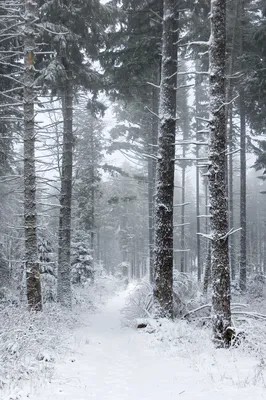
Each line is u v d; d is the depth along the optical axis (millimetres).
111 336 11789
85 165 28750
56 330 9547
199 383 6203
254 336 8719
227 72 20844
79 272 29750
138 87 18906
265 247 60844
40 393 5492
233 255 30203
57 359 7598
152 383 6520
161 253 12531
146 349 9609
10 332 7316
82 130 28609
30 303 10539
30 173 10938
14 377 5914
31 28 11141
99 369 7469
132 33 17281
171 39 13148
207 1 15070
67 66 16312
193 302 13859
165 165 12820
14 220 18500
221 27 9781
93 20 15742
